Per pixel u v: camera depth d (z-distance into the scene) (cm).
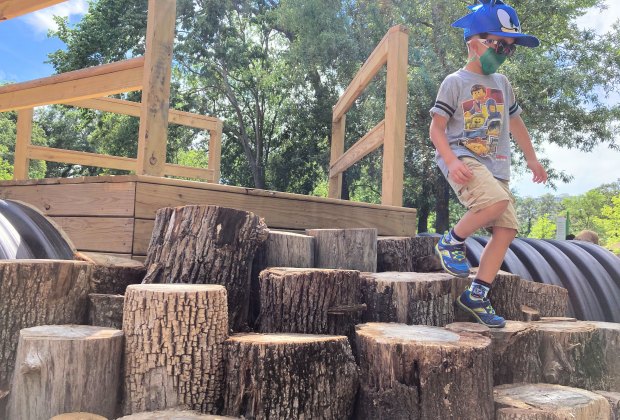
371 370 257
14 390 239
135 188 352
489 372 255
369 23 1864
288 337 262
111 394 245
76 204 395
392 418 247
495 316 312
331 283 302
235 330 310
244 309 318
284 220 434
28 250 354
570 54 1908
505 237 311
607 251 609
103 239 368
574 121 1853
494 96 332
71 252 372
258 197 416
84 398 235
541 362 328
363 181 2205
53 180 418
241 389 243
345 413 257
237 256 314
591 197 5191
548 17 1859
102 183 375
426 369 245
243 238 317
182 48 2111
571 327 342
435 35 1833
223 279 308
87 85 463
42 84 519
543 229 3206
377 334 267
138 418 221
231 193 400
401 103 552
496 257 311
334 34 1784
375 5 1838
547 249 567
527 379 313
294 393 242
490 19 326
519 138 368
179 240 312
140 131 377
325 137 2228
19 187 458
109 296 291
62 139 2997
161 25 382
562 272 539
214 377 252
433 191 1977
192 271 306
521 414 248
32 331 250
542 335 330
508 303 359
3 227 355
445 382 245
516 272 510
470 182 306
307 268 332
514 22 328
